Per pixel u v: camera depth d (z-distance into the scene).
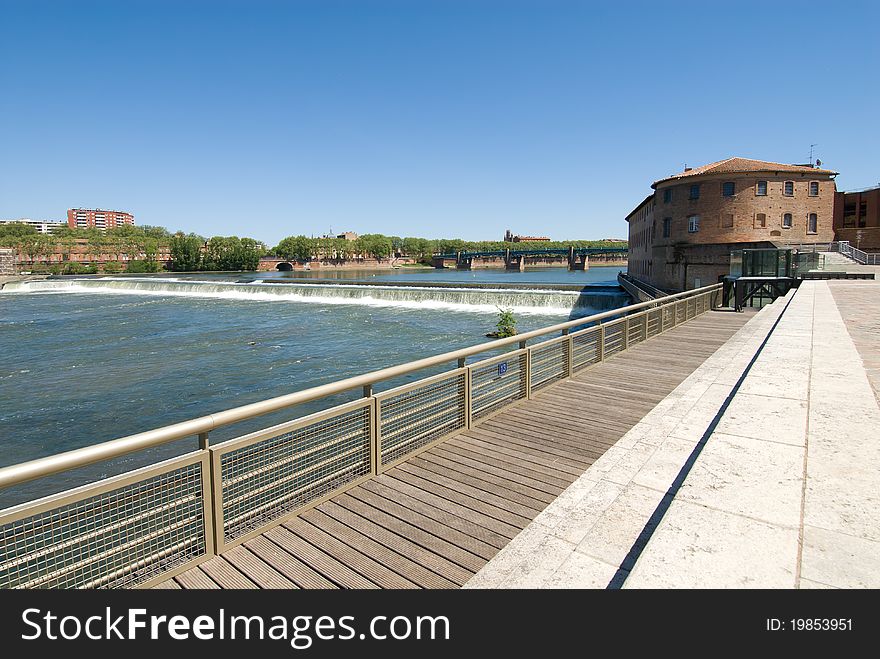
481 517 4.02
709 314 16.83
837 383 4.52
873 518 2.27
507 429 6.07
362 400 4.67
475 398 6.27
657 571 1.97
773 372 4.95
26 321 40.34
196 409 17.17
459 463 5.09
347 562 3.45
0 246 141.38
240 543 3.69
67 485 11.31
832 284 20.08
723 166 46.25
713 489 2.57
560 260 199.25
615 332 10.29
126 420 16.16
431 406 5.52
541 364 7.78
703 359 9.73
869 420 3.54
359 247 187.00
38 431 15.31
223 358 25.05
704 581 1.90
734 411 3.79
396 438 5.16
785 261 20.20
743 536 2.16
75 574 3.04
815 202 44.69
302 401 4.04
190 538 3.50
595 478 4.18
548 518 3.54
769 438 3.23
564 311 38.75
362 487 4.57
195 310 46.66
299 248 170.38
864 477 2.67
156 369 22.84
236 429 14.73
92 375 21.91
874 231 53.19
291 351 26.64
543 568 2.89
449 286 50.44
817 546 2.07
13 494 10.91
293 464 4.15
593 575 2.78
